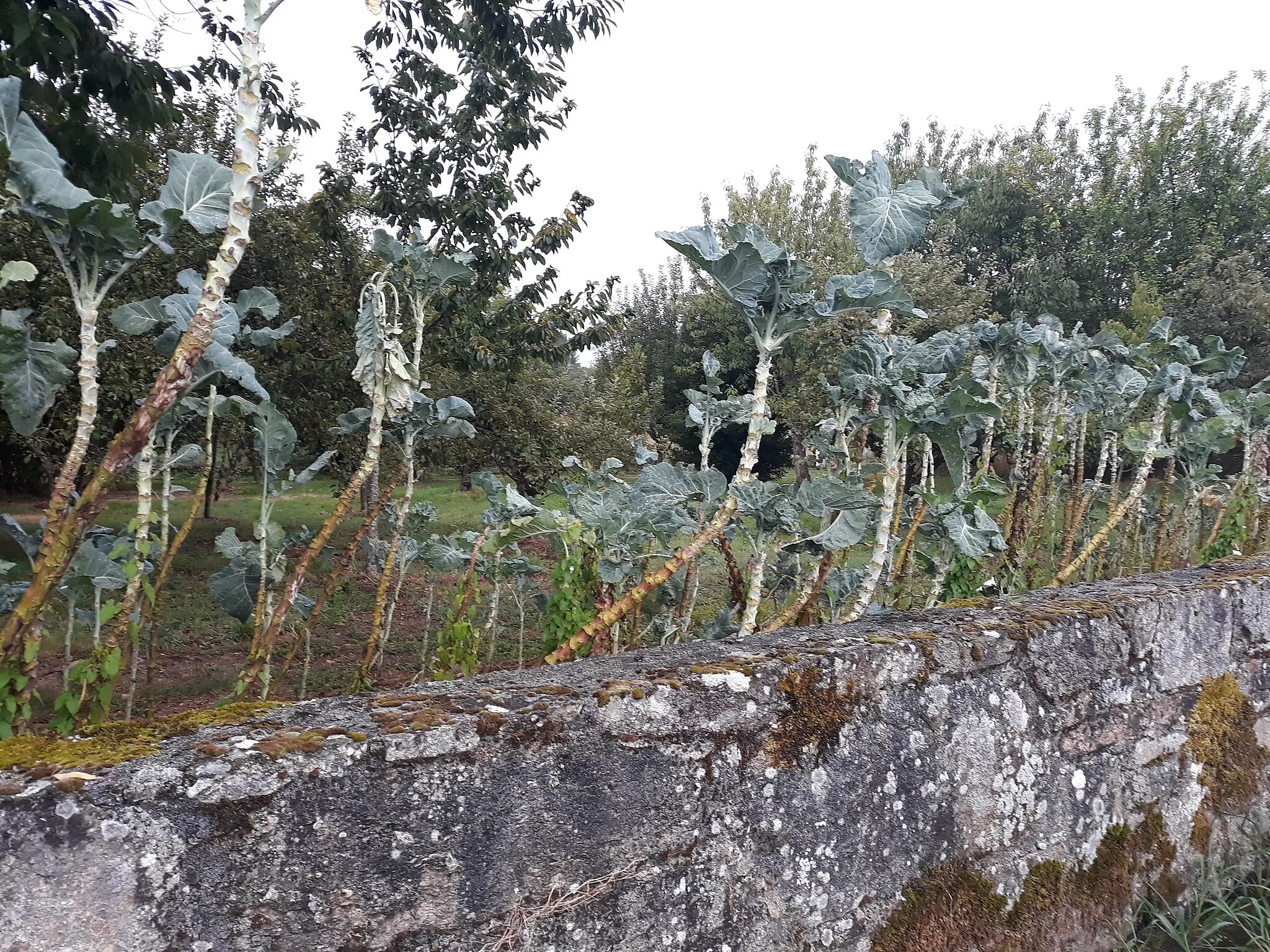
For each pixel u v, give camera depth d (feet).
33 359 6.43
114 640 6.58
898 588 11.10
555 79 25.58
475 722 4.52
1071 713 7.62
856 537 8.37
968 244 74.95
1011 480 14.17
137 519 7.16
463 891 4.47
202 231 6.82
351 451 28.04
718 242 7.50
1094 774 7.86
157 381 5.44
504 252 25.46
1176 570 11.57
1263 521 16.70
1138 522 16.12
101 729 4.37
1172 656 8.64
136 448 5.40
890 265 8.23
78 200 5.62
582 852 4.86
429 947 4.38
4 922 3.40
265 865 3.95
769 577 11.78
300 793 4.03
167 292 26.23
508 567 12.28
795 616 9.28
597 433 34.45
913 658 6.50
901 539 11.19
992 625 7.27
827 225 67.15
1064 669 7.56
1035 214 74.18
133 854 3.67
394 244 10.06
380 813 4.23
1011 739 7.13
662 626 11.84
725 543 9.50
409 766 4.32
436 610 24.67
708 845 5.37
